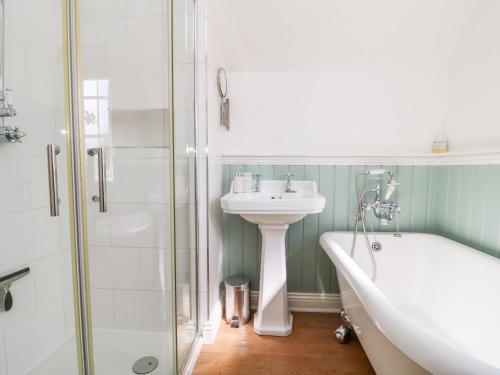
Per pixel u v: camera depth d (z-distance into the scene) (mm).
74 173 1011
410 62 1892
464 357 657
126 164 1356
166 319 1299
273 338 1670
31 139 1328
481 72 1563
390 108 1947
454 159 1748
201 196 1577
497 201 1415
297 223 1991
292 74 1993
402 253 1797
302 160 1966
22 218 1297
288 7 1701
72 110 1017
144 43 1303
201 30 1522
